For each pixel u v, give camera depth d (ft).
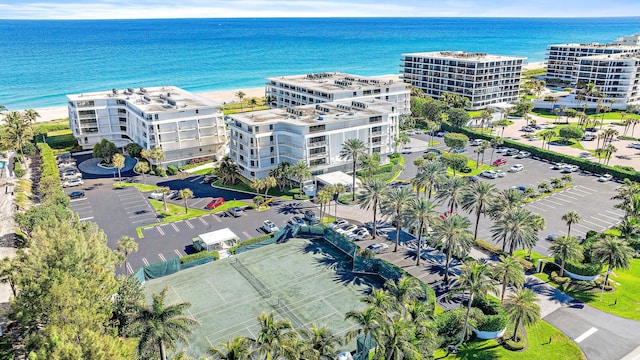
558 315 256.32
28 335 203.21
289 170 417.08
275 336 175.22
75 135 559.38
